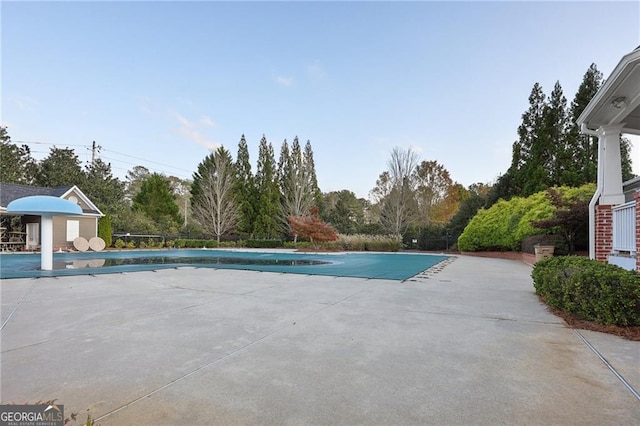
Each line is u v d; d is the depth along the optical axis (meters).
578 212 11.52
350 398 2.26
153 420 1.98
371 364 2.86
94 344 3.40
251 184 32.28
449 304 5.36
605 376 2.58
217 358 3.02
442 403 2.18
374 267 11.50
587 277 4.20
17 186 20.70
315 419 1.99
